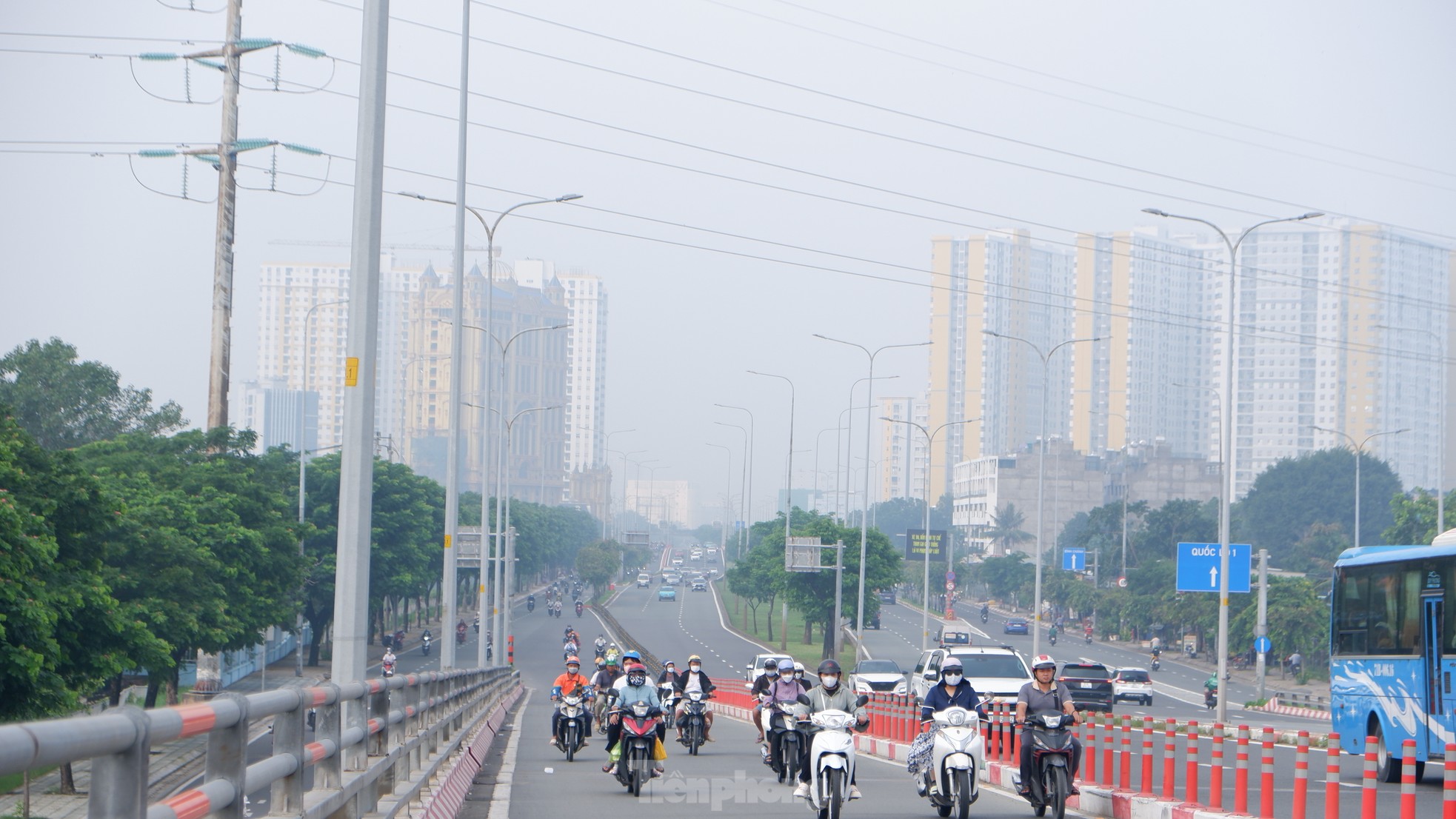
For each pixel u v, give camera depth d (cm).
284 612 4050
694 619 11994
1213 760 1329
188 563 3309
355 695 855
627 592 16175
